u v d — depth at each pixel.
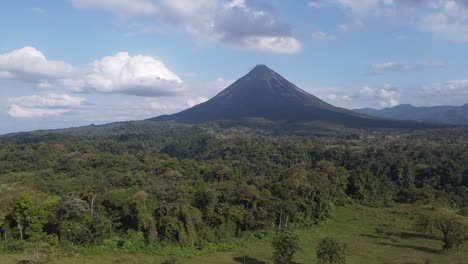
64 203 51.66
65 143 161.12
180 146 193.50
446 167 103.25
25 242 47.19
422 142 167.88
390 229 61.69
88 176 100.06
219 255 49.09
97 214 51.84
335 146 165.12
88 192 62.75
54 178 101.75
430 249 52.38
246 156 145.50
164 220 51.50
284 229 59.72
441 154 124.44
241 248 52.28
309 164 125.50
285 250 44.81
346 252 50.41
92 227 49.69
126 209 52.22
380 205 79.25
